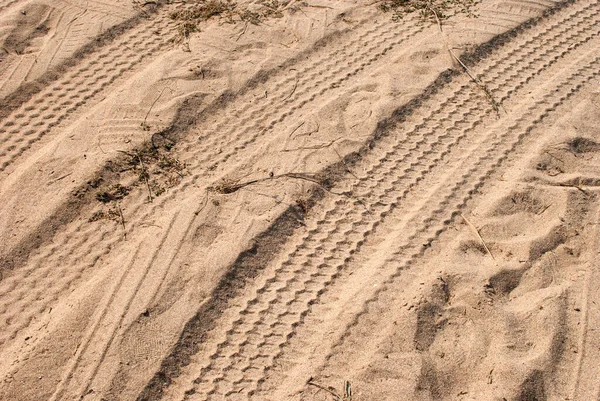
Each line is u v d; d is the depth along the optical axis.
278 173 4.09
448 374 3.28
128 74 4.68
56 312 3.50
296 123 4.38
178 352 3.36
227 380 3.31
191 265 3.65
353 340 3.40
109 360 3.32
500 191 3.99
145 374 3.29
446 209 3.92
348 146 4.24
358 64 4.80
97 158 4.12
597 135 4.31
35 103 4.46
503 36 5.04
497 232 3.81
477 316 3.47
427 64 4.78
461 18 5.19
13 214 3.86
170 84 4.57
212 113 4.44
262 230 3.79
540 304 3.50
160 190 4.02
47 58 4.72
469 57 4.84
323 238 3.81
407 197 3.99
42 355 3.34
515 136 4.31
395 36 5.03
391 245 3.76
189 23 5.07
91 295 3.54
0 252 3.71
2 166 4.12
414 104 4.49
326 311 3.52
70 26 4.99
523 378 3.24
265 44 4.93
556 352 3.33
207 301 3.52
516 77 4.73
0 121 4.34
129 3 5.19
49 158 4.12
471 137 4.32
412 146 4.26
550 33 5.12
